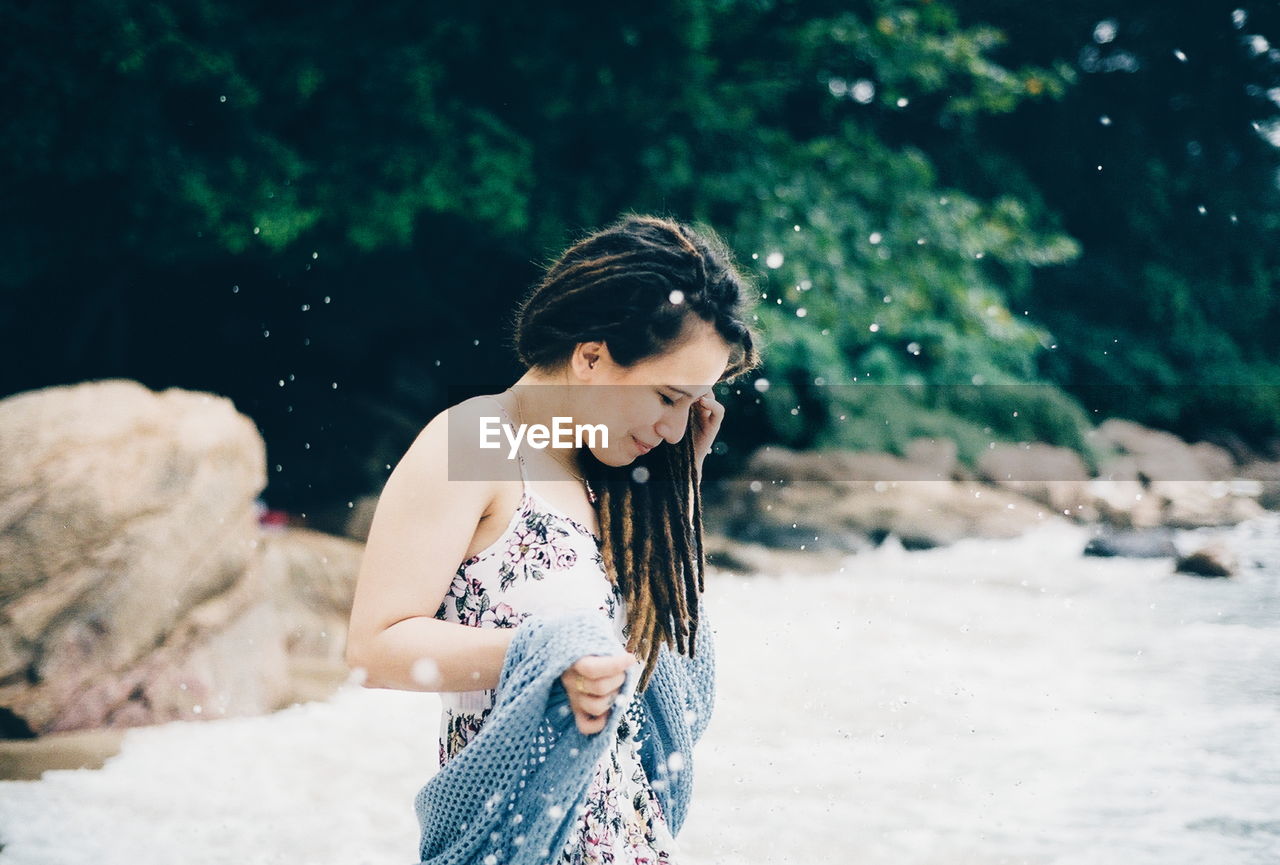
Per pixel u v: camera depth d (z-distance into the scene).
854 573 9.44
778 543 10.70
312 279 13.34
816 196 13.00
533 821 1.60
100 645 4.81
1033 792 4.16
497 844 1.61
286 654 5.84
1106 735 4.83
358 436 12.59
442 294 14.05
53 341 12.59
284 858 3.50
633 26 11.53
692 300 1.77
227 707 5.09
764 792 4.16
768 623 7.39
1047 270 17.92
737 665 6.18
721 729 4.97
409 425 12.77
